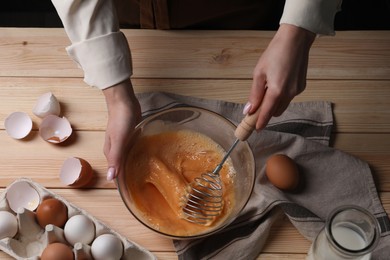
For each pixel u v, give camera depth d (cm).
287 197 98
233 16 120
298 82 89
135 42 110
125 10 121
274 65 87
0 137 103
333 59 109
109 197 98
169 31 111
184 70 108
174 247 95
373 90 107
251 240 94
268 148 102
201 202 95
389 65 109
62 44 110
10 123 102
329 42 110
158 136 99
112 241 91
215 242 95
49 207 93
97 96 106
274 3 125
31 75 107
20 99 106
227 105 105
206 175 95
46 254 89
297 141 101
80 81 107
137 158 97
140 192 95
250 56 109
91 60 93
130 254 94
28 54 109
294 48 88
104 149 96
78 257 90
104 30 92
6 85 107
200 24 120
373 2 162
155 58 109
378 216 97
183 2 113
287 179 96
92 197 98
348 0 162
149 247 95
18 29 111
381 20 160
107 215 97
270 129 104
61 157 101
